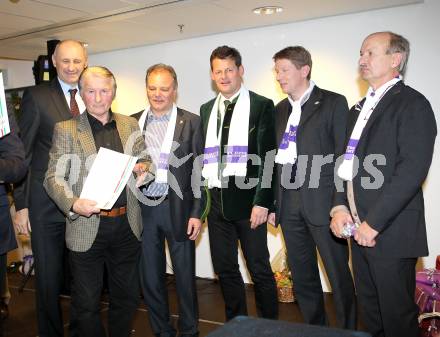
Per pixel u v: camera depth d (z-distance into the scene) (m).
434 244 3.36
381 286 1.97
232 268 2.76
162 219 2.57
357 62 3.51
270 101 2.68
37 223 2.45
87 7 3.18
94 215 2.15
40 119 2.43
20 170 1.85
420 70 3.29
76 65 2.50
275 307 2.73
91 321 2.19
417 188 1.85
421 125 1.85
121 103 4.72
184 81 4.32
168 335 2.69
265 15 3.47
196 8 3.23
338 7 3.31
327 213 2.33
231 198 2.62
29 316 3.51
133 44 4.43
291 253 2.55
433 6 3.20
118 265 2.32
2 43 4.28
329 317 3.28
